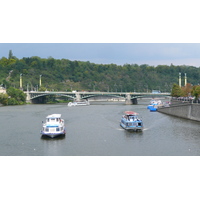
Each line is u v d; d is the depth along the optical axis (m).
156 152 68.69
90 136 86.31
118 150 70.75
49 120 89.69
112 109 179.50
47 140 81.69
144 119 121.44
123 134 88.75
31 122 114.56
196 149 70.62
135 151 69.62
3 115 141.00
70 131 94.06
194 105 115.75
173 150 69.94
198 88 123.81
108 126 103.62
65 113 150.75
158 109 161.12
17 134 89.81
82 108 190.50
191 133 88.81
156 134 88.00
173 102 172.62
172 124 106.25
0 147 74.44
